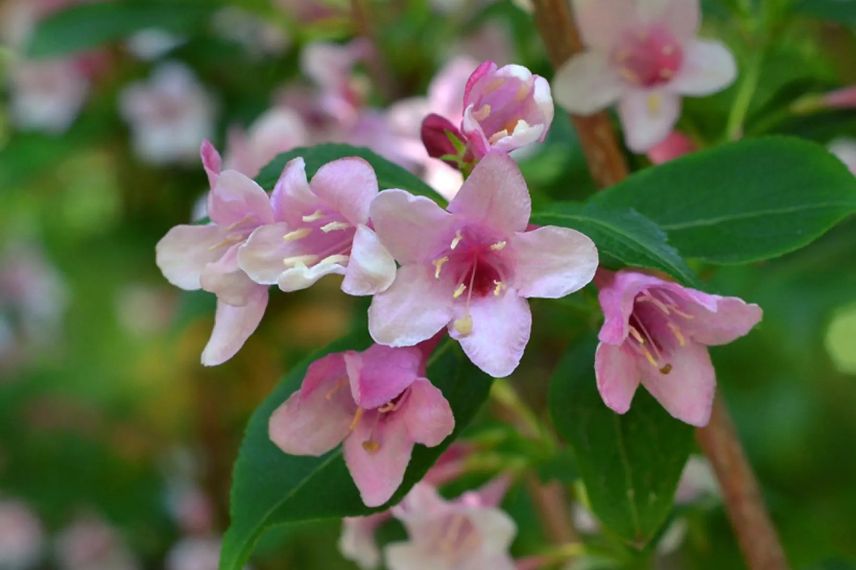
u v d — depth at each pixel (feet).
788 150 1.29
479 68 1.17
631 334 1.18
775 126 1.49
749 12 1.51
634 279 1.16
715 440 1.37
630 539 1.26
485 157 1.14
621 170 1.41
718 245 1.28
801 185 1.28
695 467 1.51
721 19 1.55
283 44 2.06
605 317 1.16
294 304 2.21
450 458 1.41
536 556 1.44
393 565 1.38
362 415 1.18
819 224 1.27
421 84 1.98
